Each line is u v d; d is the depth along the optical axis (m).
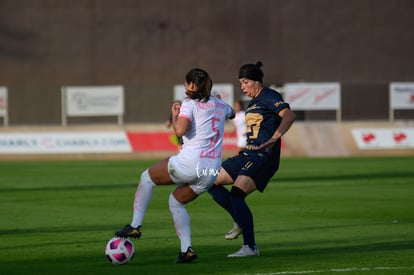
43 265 35.09
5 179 83.00
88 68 151.00
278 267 33.56
